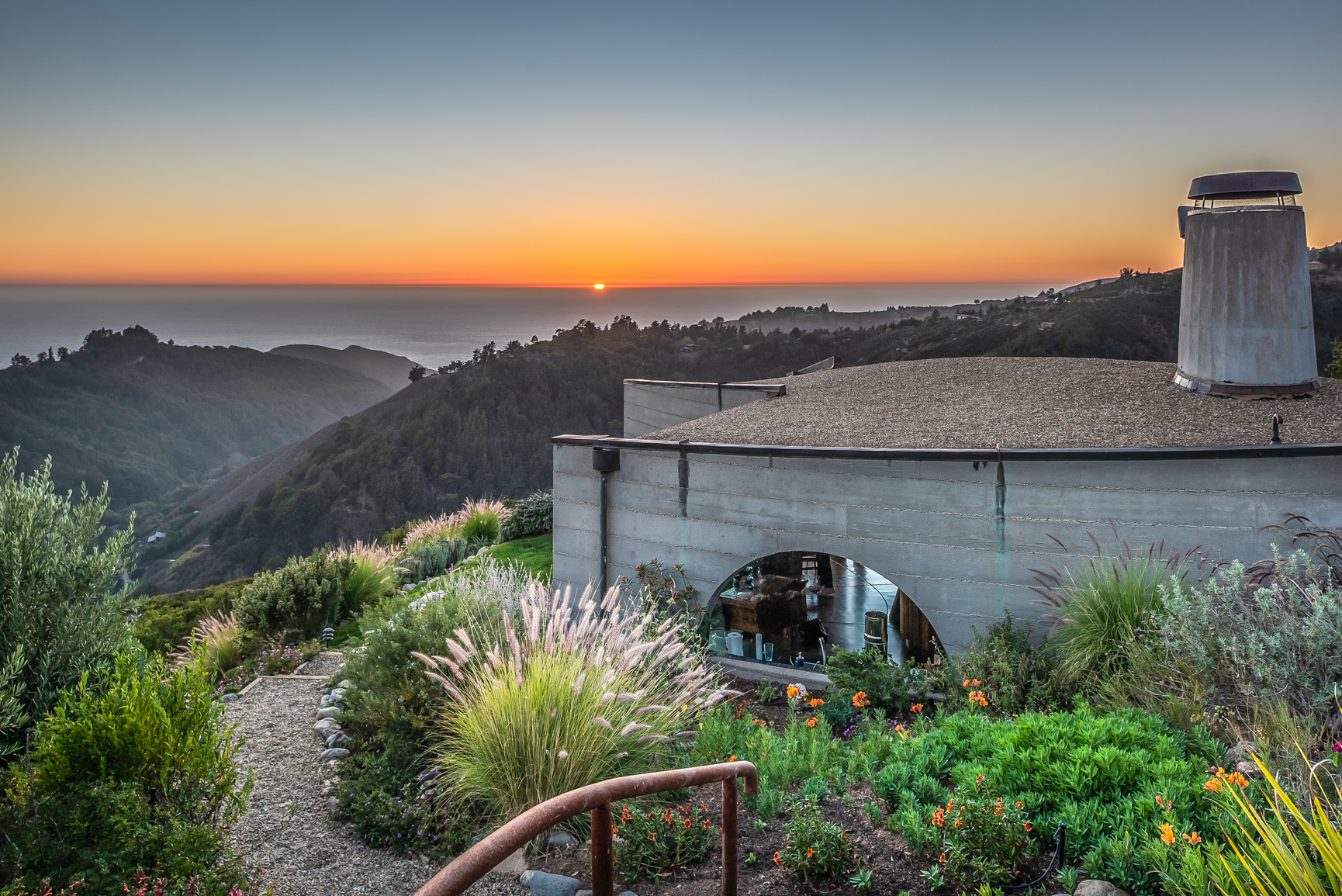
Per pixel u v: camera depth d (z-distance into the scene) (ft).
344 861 15.72
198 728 14.67
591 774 15.97
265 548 426.51
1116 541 23.04
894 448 25.25
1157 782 12.54
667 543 28.89
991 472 23.98
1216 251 28.12
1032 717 15.58
